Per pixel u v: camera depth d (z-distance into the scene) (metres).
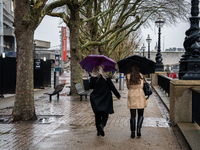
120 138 5.26
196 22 6.24
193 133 5.14
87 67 5.68
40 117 7.68
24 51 7.25
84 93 11.69
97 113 5.37
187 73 6.16
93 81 5.29
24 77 7.29
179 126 5.77
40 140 5.14
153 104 10.30
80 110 8.99
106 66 5.63
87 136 5.42
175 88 6.17
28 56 7.31
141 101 5.27
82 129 6.06
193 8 6.28
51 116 7.84
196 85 6.07
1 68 12.91
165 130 5.91
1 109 9.24
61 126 6.41
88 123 6.76
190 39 6.19
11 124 6.75
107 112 5.07
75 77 13.68
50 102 11.12
